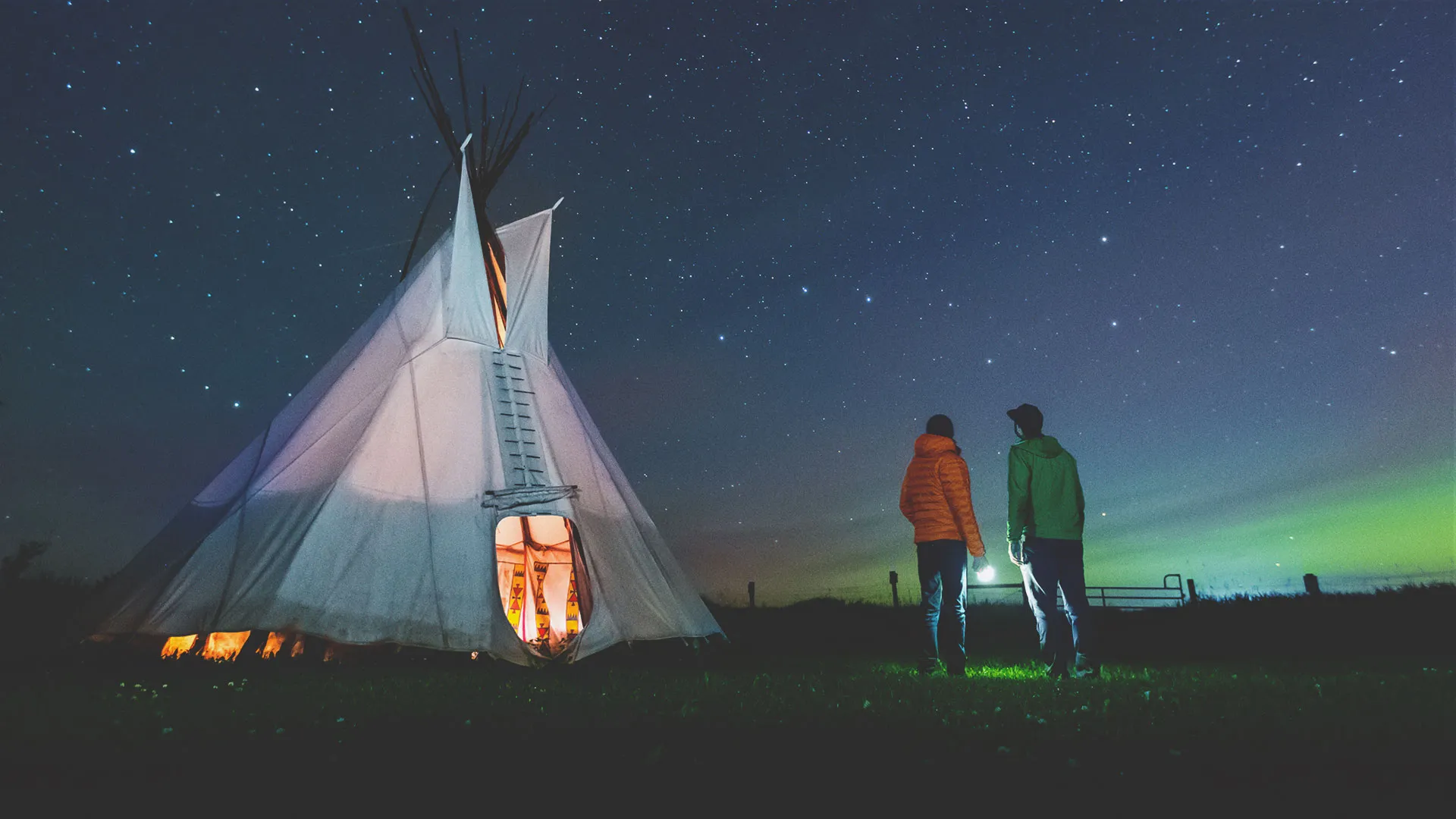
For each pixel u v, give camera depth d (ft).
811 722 9.95
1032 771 7.27
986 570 17.15
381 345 23.50
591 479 24.18
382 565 19.52
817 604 53.83
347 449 21.02
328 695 12.46
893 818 5.97
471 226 24.21
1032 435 17.33
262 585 18.66
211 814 6.01
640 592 22.76
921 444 18.20
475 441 22.31
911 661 22.35
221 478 22.70
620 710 11.07
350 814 6.03
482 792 6.60
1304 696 12.10
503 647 19.24
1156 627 35.68
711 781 6.94
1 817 5.89
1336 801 6.15
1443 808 5.94
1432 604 35.63
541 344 25.91
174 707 11.11
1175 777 7.02
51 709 10.68
